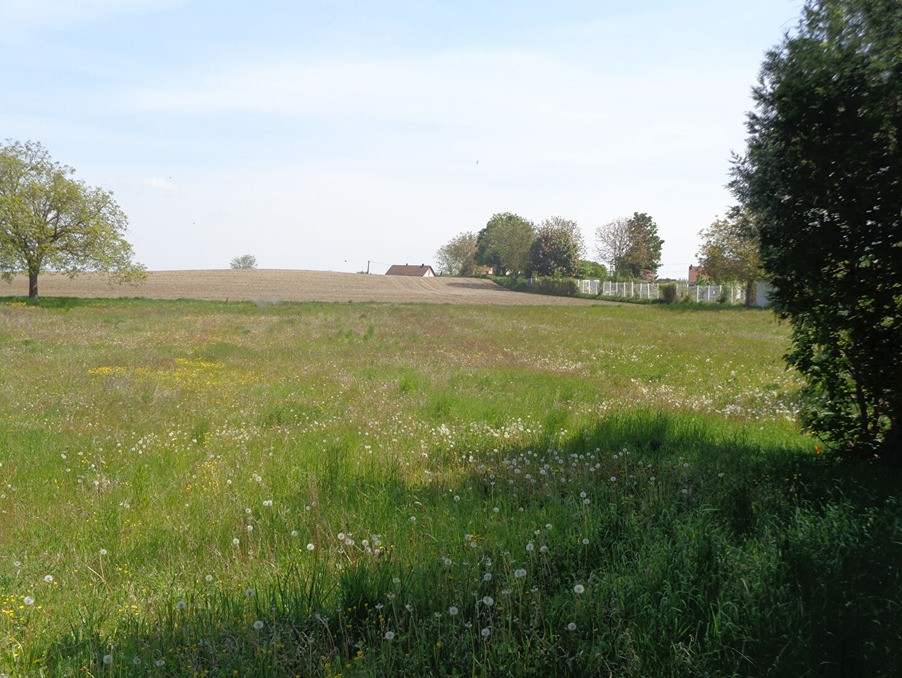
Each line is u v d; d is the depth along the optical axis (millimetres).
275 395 14359
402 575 4801
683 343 27203
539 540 5352
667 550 5000
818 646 3807
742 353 23109
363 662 3855
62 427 10875
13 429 10695
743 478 7074
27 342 25406
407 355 22328
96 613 4648
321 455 8867
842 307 7328
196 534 6121
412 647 4051
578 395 14125
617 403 12750
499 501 6582
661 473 7387
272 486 7566
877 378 7383
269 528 6156
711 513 6008
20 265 53781
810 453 8211
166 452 9391
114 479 8117
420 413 12141
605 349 24828
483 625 4281
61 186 53250
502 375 17500
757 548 5254
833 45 6852
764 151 7438
